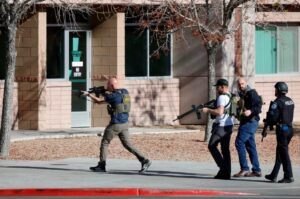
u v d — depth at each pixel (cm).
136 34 5506
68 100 5231
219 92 3456
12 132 4959
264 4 5397
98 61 5344
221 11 4678
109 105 3606
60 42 5275
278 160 3403
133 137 4881
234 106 3453
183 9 4547
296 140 4825
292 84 5909
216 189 3234
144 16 5488
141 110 5462
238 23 4988
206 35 4541
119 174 3597
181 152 4341
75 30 5294
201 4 4841
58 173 3606
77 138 4831
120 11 5272
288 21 5819
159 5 4819
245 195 3134
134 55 5519
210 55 4644
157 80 5512
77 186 3259
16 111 5081
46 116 5141
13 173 3594
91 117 5372
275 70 5900
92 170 3666
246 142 3528
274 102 3359
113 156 4203
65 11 4672
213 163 3988
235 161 4103
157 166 3859
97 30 5341
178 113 5581
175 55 5578
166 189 3197
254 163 3519
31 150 4344
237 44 5509
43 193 3170
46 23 5178
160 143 4634
